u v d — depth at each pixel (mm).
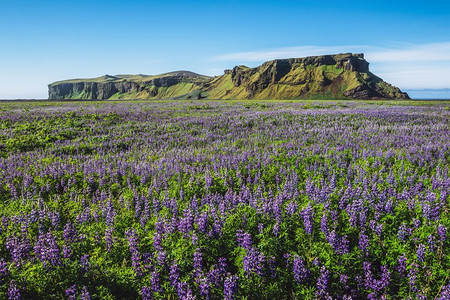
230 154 17938
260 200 9977
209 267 7305
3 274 6129
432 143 19406
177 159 17016
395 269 7043
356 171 14016
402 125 28297
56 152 19953
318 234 8023
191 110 44406
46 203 11805
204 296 6293
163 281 6566
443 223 7984
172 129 27625
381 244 7562
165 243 7617
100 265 7055
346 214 8742
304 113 36906
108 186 13805
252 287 6441
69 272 6578
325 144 20328
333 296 6441
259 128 27875
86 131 26734
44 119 32000
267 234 7805
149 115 37031
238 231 7754
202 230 7883
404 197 9922
